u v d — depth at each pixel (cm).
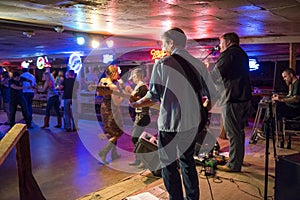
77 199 264
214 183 271
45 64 959
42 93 923
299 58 714
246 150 393
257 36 554
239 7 263
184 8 269
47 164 379
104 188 288
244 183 271
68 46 707
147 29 441
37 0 243
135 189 281
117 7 268
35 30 420
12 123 647
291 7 263
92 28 436
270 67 859
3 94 720
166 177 204
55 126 650
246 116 296
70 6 265
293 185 186
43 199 216
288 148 402
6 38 534
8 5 265
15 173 345
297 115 419
